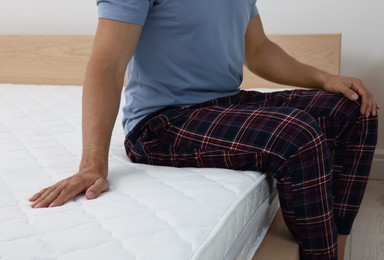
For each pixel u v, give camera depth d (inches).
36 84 117.9
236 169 50.6
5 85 111.5
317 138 47.0
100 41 48.6
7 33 121.8
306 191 47.1
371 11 99.5
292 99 59.0
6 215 39.1
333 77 61.1
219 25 53.7
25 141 64.3
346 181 57.5
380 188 99.3
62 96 98.6
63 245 33.7
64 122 76.2
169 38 52.6
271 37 100.5
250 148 47.9
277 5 104.1
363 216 86.1
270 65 67.1
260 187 48.9
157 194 43.6
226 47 55.6
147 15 51.8
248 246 47.1
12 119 77.7
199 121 51.3
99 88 47.4
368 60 101.3
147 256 32.5
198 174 49.4
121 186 45.9
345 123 56.2
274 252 49.4
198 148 50.4
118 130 70.3
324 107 56.7
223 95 57.3
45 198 41.7
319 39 98.2
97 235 35.2
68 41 114.8
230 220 39.8
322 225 48.1
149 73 54.1
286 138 46.8
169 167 52.6
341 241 59.7
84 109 47.6
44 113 82.5
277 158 46.9
